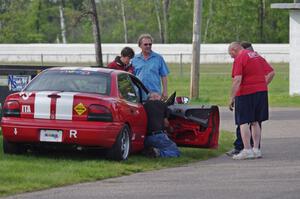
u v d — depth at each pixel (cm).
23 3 15275
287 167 2692
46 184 2208
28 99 2631
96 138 2583
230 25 14862
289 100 6122
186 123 2988
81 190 2162
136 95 2897
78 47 11975
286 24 14825
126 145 2705
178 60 11869
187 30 15762
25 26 15125
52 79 2748
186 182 2336
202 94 6644
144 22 16175
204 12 15300
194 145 3000
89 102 2595
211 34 14975
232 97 2914
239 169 2638
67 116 2600
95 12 6888
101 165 2575
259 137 2959
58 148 2641
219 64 11456
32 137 2617
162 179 2392
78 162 2630
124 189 2194
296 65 6638
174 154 2900
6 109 2667
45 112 2614
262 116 2934
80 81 2727
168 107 2992
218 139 3331
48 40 15488
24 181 2225
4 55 11844
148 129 2894
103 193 2122
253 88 2902
